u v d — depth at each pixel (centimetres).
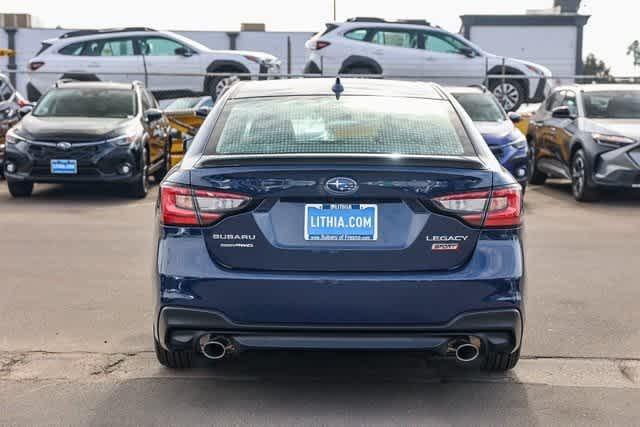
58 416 390
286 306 373
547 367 467
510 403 410
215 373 449
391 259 375
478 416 393
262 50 3547
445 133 423
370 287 371
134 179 1166
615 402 414
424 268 377
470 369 460
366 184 372
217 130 426
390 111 442
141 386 429
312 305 372
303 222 376
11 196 1201
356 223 375
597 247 825
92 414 392
